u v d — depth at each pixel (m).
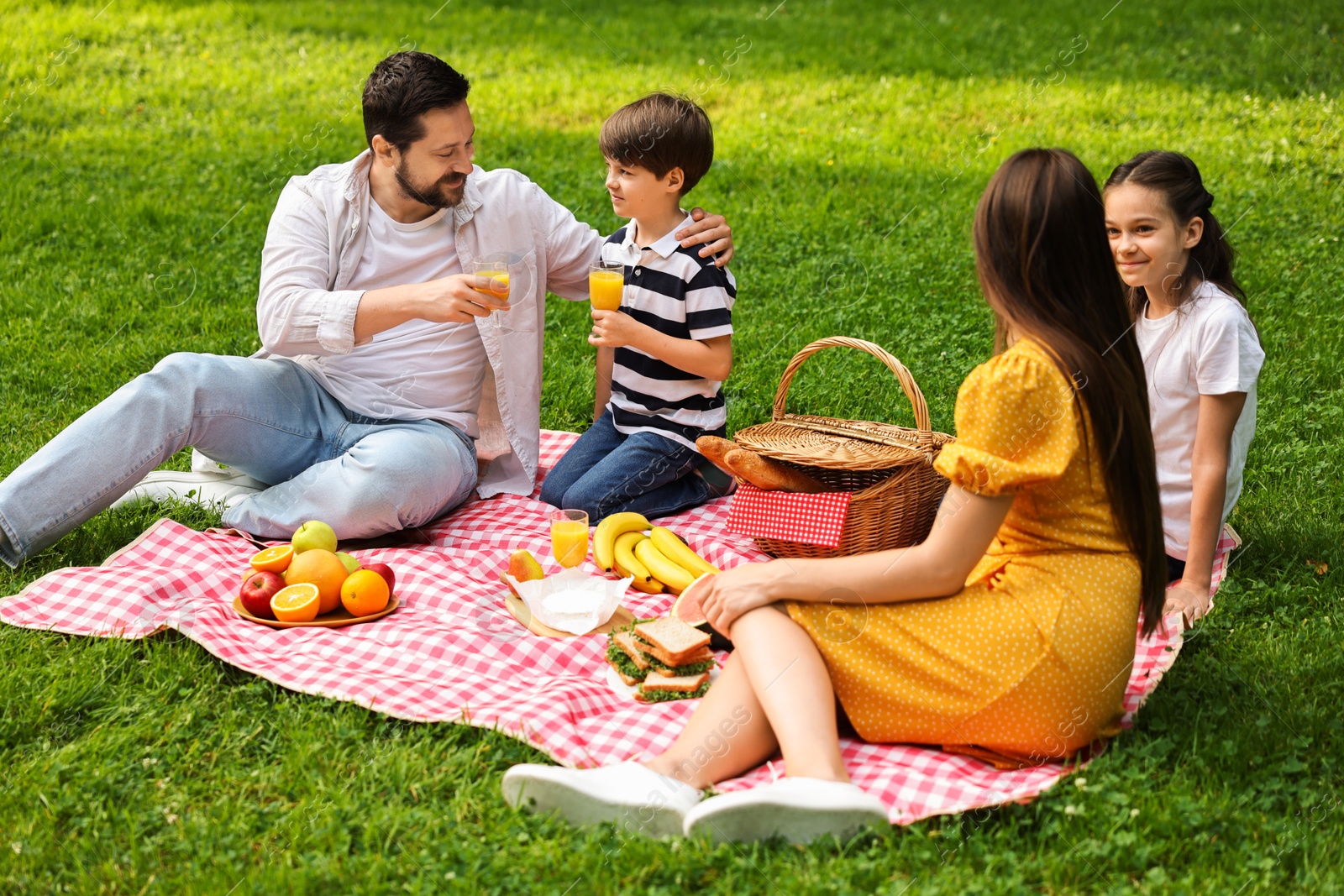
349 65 11.17
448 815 2.35
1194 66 10.70
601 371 4.32
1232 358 3.13
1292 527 3.73
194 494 3.93
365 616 3.23
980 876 2.16
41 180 8.00
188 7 13.02
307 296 3.69
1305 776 2.48
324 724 2.68
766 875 2.14
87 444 3.47
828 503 3.31
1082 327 2.44
